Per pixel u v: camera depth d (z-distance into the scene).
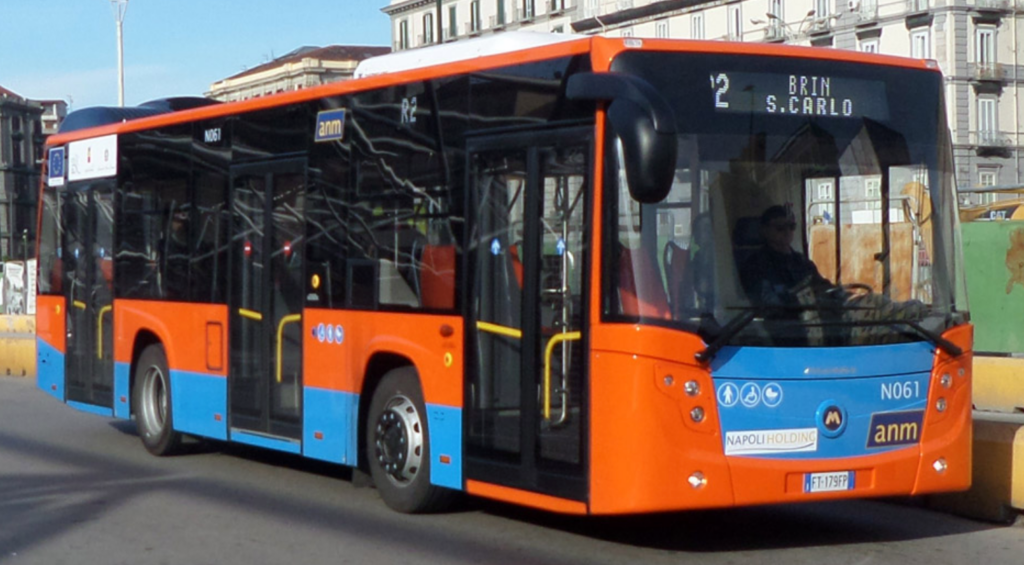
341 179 10.47
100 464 12.82
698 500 7.73
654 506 7.71
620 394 7.79
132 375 13.70
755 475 7.83
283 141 11.26
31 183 114.00
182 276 12.73
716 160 7.93
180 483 11.59
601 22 72.38
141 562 8.45
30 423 16.52
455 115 9.27
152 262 13.30
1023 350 16.52
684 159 7.86
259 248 11.52
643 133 7.37
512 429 8.65
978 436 9.82
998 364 15.25
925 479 8.30
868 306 8.17
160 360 13.20
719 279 7.84
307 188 10.88
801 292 8.01
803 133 8.16
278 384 11.20
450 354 9.21
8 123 111.25
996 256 16.75
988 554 8.57
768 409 7.89
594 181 7.96
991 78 60.19
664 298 7.74
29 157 114.00
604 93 7.69
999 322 16.75
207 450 13.73
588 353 7.99
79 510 10.29
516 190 8.68
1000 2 60.00
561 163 8.30
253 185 11.66
